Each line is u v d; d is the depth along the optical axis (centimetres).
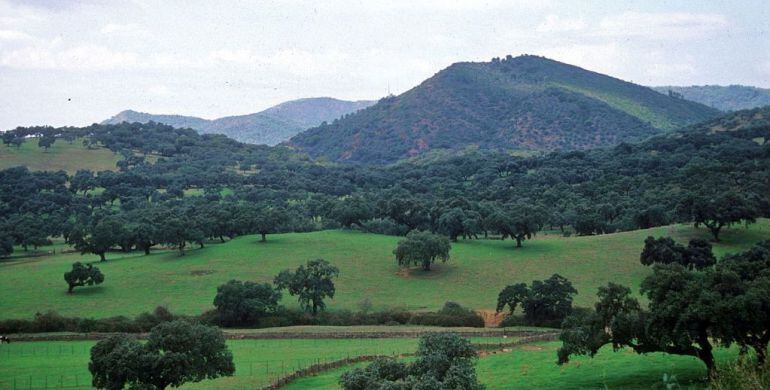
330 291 12162
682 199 15462
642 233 16512
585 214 18362
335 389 6800
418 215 19012
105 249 17150
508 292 11088
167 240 17012
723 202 14862
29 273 15862
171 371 6575
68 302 13175
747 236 15100
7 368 8306
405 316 11412
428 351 5709
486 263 15375
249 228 18525
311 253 16725
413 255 14712
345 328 10794
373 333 10100
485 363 7731
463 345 5788
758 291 5556
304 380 7512
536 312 10962
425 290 13575
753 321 5519
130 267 16075
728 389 3016
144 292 13825
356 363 8238
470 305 12400
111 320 11181
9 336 10362
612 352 7756
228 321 11375
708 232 15638
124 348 6625
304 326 11275
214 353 7038
